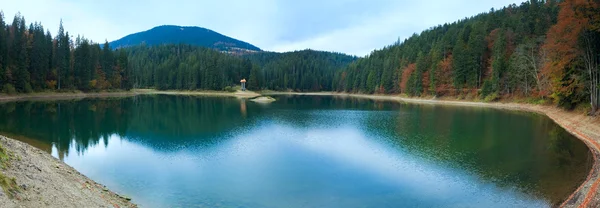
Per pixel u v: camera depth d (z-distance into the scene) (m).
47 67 88.75
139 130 34.88
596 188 15.13
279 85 181.62
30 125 36.09
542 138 30.34
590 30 34.12
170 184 17.41
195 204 14.80
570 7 35.97
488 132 33.84
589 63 36.12
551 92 54.19
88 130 34.34
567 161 21.98
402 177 18.91
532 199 15.38
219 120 44.31
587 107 38.09
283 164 21.41
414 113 55.03
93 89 104.00
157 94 130.00
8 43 76.62
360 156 23.58
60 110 53.41
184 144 27.47
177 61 164.38
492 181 18.16
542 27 74.81
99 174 18.84
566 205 13.97
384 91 128.62
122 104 71.69
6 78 73.81
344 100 104.38
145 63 170.38
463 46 86.44
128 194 15.80
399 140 29.62
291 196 15.95
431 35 134.50
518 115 50.44
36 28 94.25
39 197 10.06
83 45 100.75
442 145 27.38
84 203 11.43
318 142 28.72
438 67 93.06
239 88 145.50
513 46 77.88
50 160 16.92
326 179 18.52
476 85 82.69
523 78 68.44
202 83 141.88
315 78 192.50
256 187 17.12
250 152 24.69
